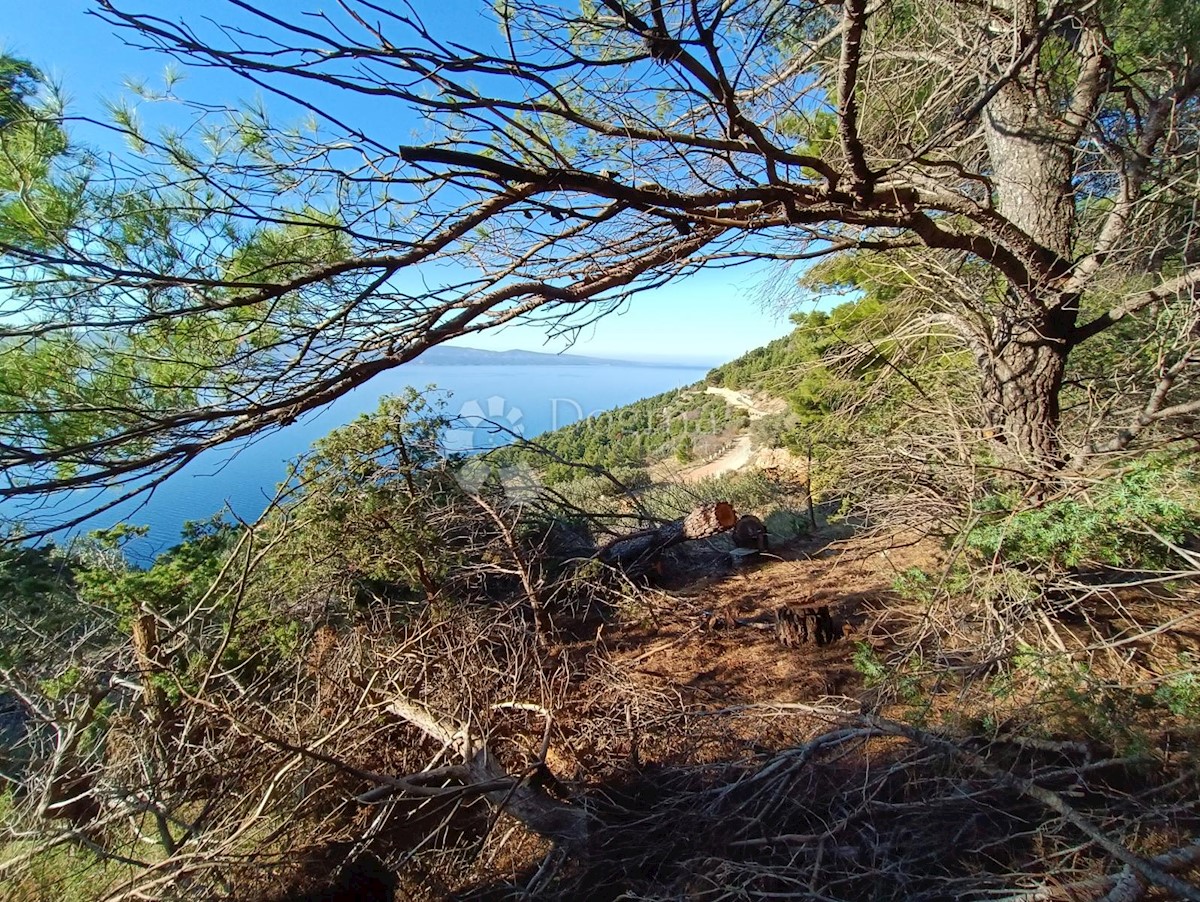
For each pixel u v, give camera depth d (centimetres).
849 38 189
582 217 199
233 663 475
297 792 356
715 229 241
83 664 479
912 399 545
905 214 276
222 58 126
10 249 128
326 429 525
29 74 165
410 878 325
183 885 301
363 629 492
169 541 543
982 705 307
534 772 348
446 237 180
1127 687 265
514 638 505
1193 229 403
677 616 580
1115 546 329
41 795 374
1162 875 179
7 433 159
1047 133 376
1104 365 515
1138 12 384
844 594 553
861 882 238
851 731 288
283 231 198
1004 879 204
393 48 138
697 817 289
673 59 175
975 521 358
